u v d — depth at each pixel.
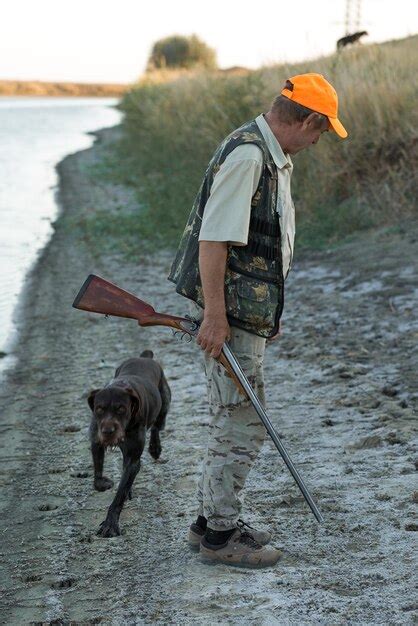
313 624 5.31
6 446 9.19
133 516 7.25
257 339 5.81
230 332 5.74
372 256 16.31
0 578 6.36
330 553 6.28
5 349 13.12
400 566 5.99
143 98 42.53
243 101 24.48
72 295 16.47
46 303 15.91
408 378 10.21
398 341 11.67
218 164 5.62
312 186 20.23
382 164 19.39
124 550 6.65
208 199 5.62
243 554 6.11
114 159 42.88
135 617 5.61
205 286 5.56
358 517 6.82
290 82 5.66
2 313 15.31
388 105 19.64
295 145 5.74
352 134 19.70
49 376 11.68
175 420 9.55
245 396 5.81
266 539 6.31
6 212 27.62
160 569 6.26
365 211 18.75
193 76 35.97
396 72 21.30
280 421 9.21
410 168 19.03
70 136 65.44
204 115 27.73
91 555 6.61
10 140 60.94
